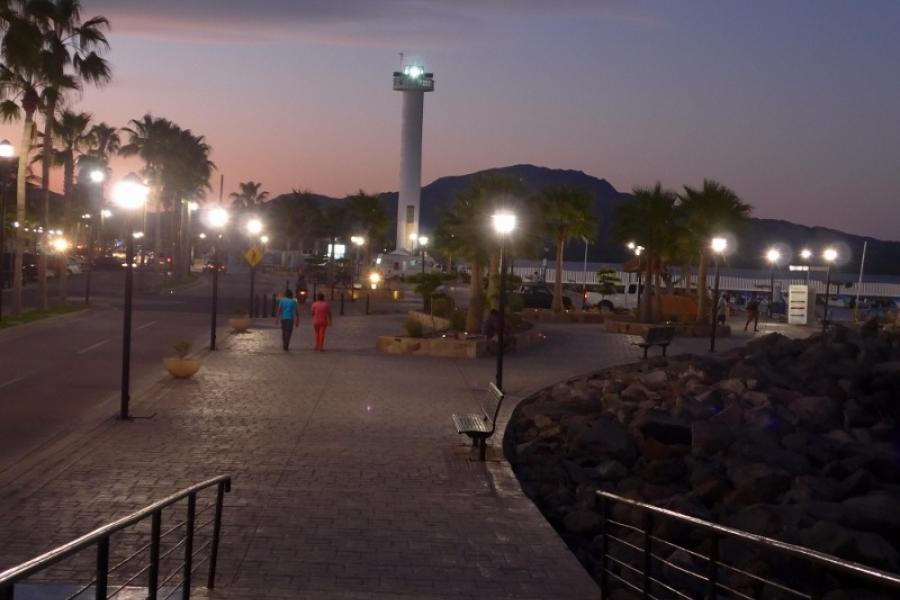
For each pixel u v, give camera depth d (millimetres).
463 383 23172
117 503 11297
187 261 96125
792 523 12656
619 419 20250
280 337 33844
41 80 38938
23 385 21078
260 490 12188
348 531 10516
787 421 21234
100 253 113500
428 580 8961
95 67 39719
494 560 9648
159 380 21969
